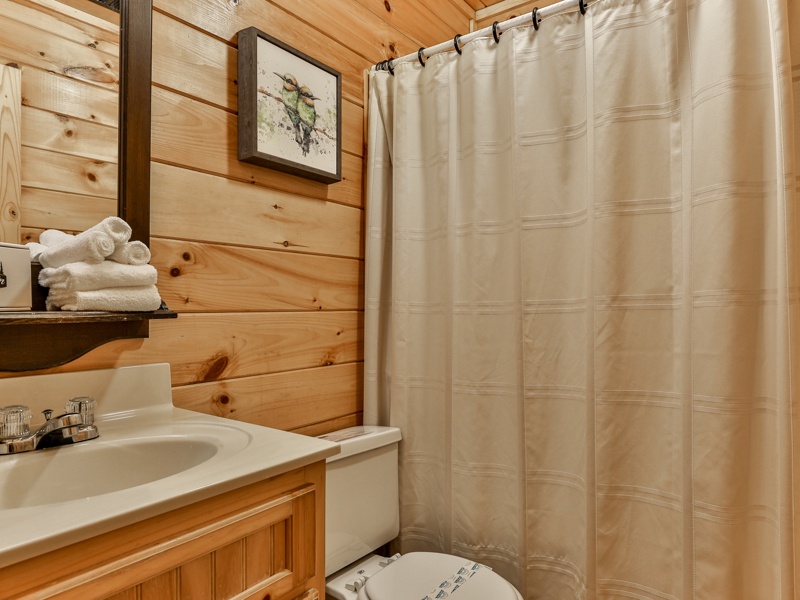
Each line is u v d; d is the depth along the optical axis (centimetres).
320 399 152
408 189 163
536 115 143
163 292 113
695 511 119
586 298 134
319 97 149
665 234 126
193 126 120
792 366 107
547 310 141
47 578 53
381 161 168
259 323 135
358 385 167
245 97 128
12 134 91
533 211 143
